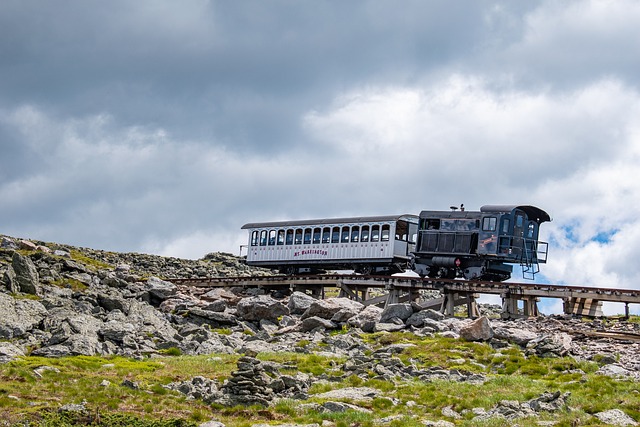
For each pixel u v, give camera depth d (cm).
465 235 7250
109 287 6969
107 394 3794
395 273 7888
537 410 3719
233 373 3928
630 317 6353
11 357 4353
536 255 7394
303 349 5181
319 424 3462
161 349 5103
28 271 6116
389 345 5322
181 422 3341
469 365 4756
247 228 8806
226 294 7362
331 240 8062
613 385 4219
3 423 3158
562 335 5388
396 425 3434
